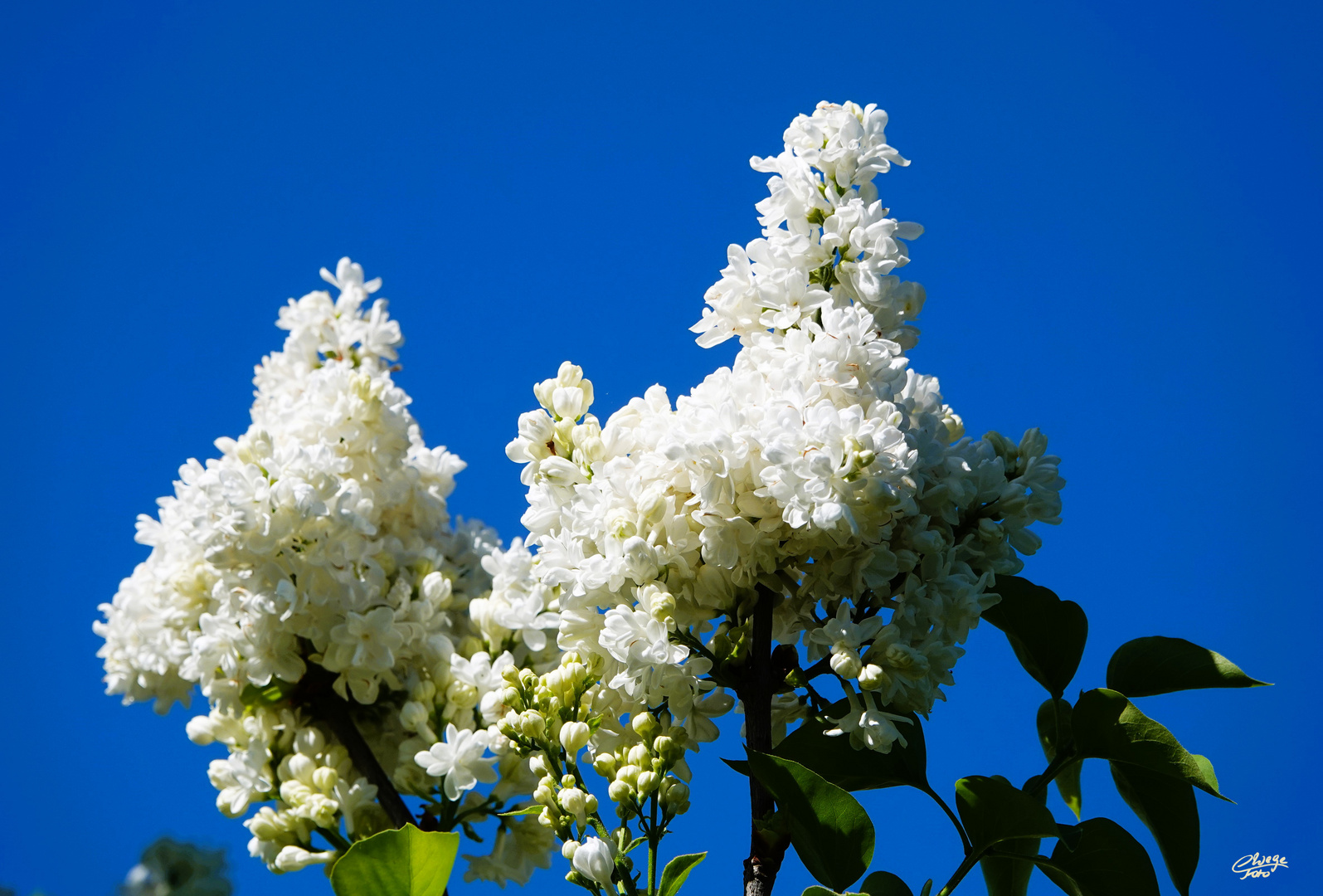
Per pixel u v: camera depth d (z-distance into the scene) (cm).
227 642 174
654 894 160
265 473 174
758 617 165
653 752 163
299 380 187
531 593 173
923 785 164
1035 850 163
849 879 160
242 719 175
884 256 166
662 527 163
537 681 167
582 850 159
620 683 162
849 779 165
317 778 173
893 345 163
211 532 173
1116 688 166
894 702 162
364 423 181
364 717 178
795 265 167
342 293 190
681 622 164
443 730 175
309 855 172
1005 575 168
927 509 165
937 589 163
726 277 167
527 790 176
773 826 162
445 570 183
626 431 165
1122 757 163
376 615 175
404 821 173
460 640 179
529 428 166
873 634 162
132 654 180
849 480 160
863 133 168
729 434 161
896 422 161
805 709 168
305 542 173
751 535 161
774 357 164
